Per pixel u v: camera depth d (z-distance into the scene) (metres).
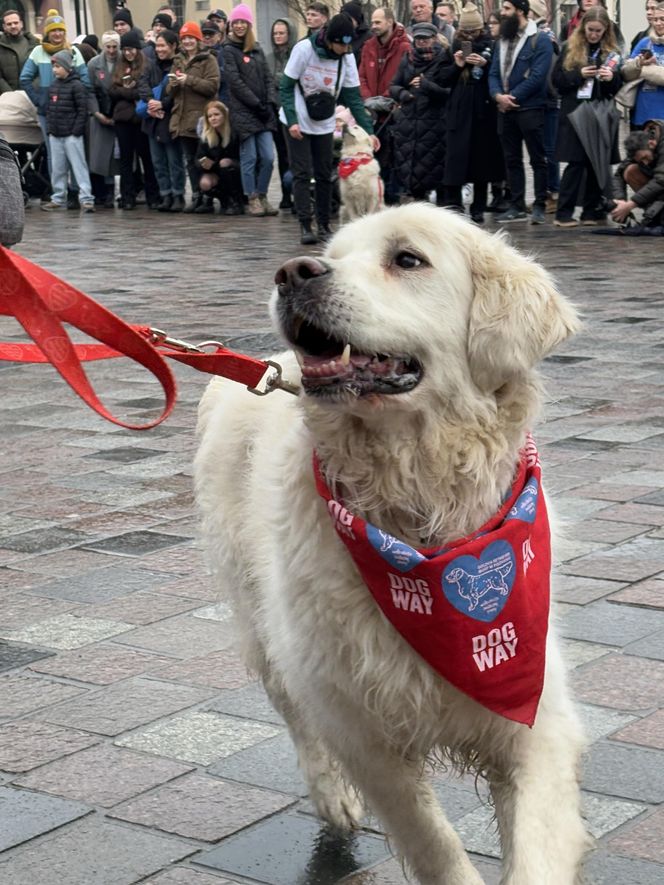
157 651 2.72
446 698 1.83
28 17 22.53
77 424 4.66
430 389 1.86
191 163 12.46
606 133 9.84
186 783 2.20
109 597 3.02
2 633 2.84
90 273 8.30
